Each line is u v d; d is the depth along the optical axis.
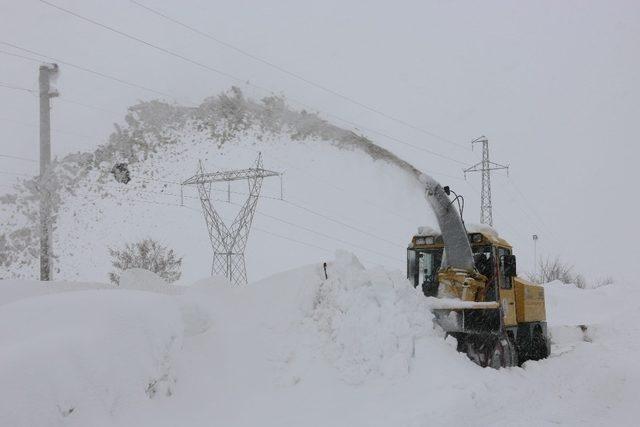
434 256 11.81
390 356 8.43
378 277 9.16
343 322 8.60
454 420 7.21
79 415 5.74
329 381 8.05
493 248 10.94
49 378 5.64
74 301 7.20
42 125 19.20
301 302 9.22
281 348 8.51
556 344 15.75
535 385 9.69
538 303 13.14
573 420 8.25
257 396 7.55
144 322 7.22
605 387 10.35
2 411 5.10
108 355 6.44
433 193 10.72
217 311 9.04
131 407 6.37
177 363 7.58
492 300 10.80
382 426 6.80
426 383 8.19
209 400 7.22
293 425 6.84
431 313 9.53
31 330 6.53
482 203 42.09
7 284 10.10
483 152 42.53
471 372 8.79
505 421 7.68
